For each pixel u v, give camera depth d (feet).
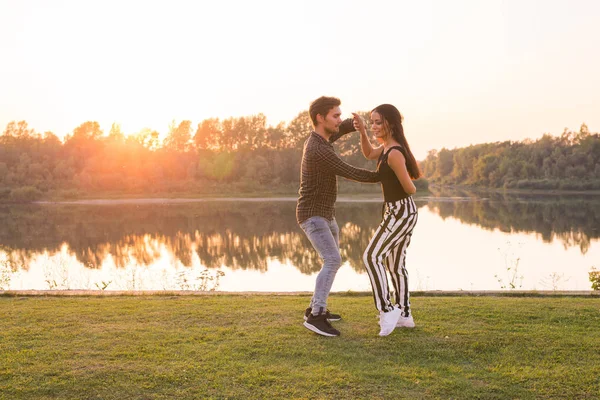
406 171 12.48
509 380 9.98
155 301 17.04
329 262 12.99
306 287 39.40
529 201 161.79
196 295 18.89
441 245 61.46
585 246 59.16
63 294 18.95
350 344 12.00
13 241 72.43
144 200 188.03
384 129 12.86
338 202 156.66
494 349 11.62
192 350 11.59
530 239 66.44
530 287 37.09
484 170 329.31
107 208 147.13
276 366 10.68
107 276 44.57
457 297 18.44
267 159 255.09
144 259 55.21
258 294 19.19
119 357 11.18
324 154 12.76
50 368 10.55
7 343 12.11
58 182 217.15
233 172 244.42
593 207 129.08
